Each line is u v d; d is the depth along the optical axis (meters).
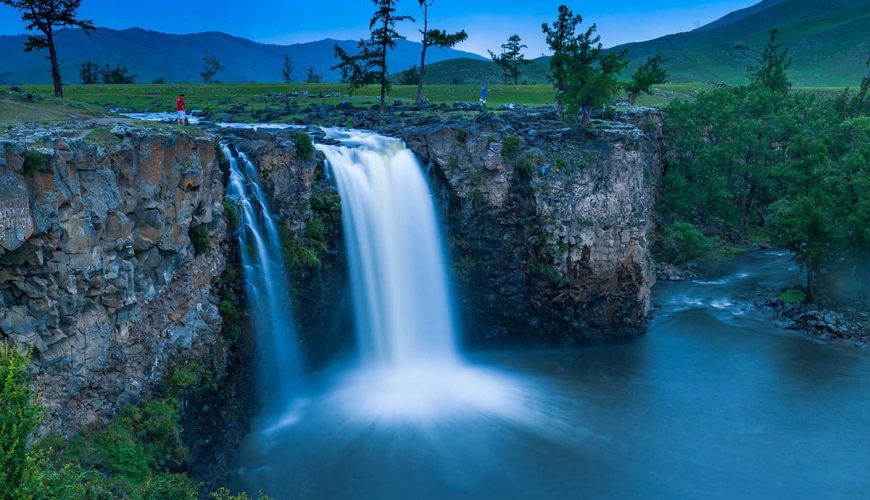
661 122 81.69
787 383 43.47
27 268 22.66
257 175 39.47
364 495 30.98
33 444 22.28
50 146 23.36
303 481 32.03
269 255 39.44
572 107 56.00
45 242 22.91
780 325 54.00
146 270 28.81
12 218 21.31
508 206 50.59
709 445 35.81
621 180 51.41
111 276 26.03
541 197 49.53
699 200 77.69
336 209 43.28
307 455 34.38
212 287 34.91
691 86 138.75
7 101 33.72
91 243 24.78
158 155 28.53
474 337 52.34
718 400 41.22
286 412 39.16
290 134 42.28
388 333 47.69
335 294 45.03
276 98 87.88
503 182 50.00
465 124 51.91
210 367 33.06
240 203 37.19
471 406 40.53
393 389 43.09
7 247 21.22
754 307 58.84
